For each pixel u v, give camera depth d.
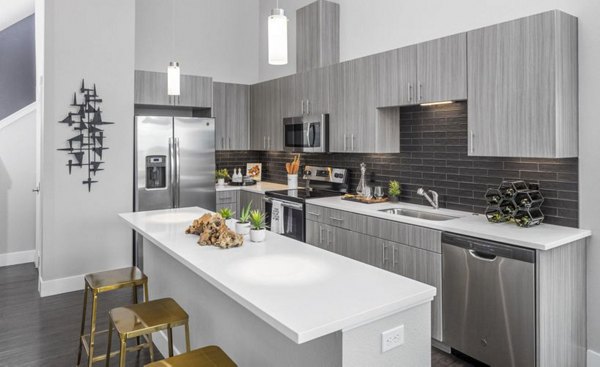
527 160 3.03
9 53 5.40
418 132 3.87
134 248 4.61
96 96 4.25
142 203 4.66
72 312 3.70
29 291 4.23
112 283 2.61
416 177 3.90
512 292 2.50
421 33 3.78
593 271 2.70
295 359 1.74
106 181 4.37
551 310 2.47
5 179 5.05
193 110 5.81
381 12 4.16
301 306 1.52
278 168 5.83
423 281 3.05
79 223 4.25
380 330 1.57
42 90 4.18
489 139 2.90
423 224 3.03
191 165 4.95
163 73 5.00
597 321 2.70
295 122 4.78
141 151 4.62
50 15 3.98
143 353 3.03
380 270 1.96
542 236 2.53
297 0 5.40
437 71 3.23
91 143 4.27
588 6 2.67
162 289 3.07
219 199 5.29
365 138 3.91
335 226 3.86
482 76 2.92
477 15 3.34
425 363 1.73
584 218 2.73
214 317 2.36
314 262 2.08
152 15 5.32
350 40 4.53
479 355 2.71
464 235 2.76
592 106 2.67
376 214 3.41
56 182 4.11
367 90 3.87
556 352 2.52
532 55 2.64
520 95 2.71
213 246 2.39
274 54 2.05
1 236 5.06
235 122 5.66
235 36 5.98
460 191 3.52
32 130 5.19
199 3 5.67
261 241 2.51
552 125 2.55
